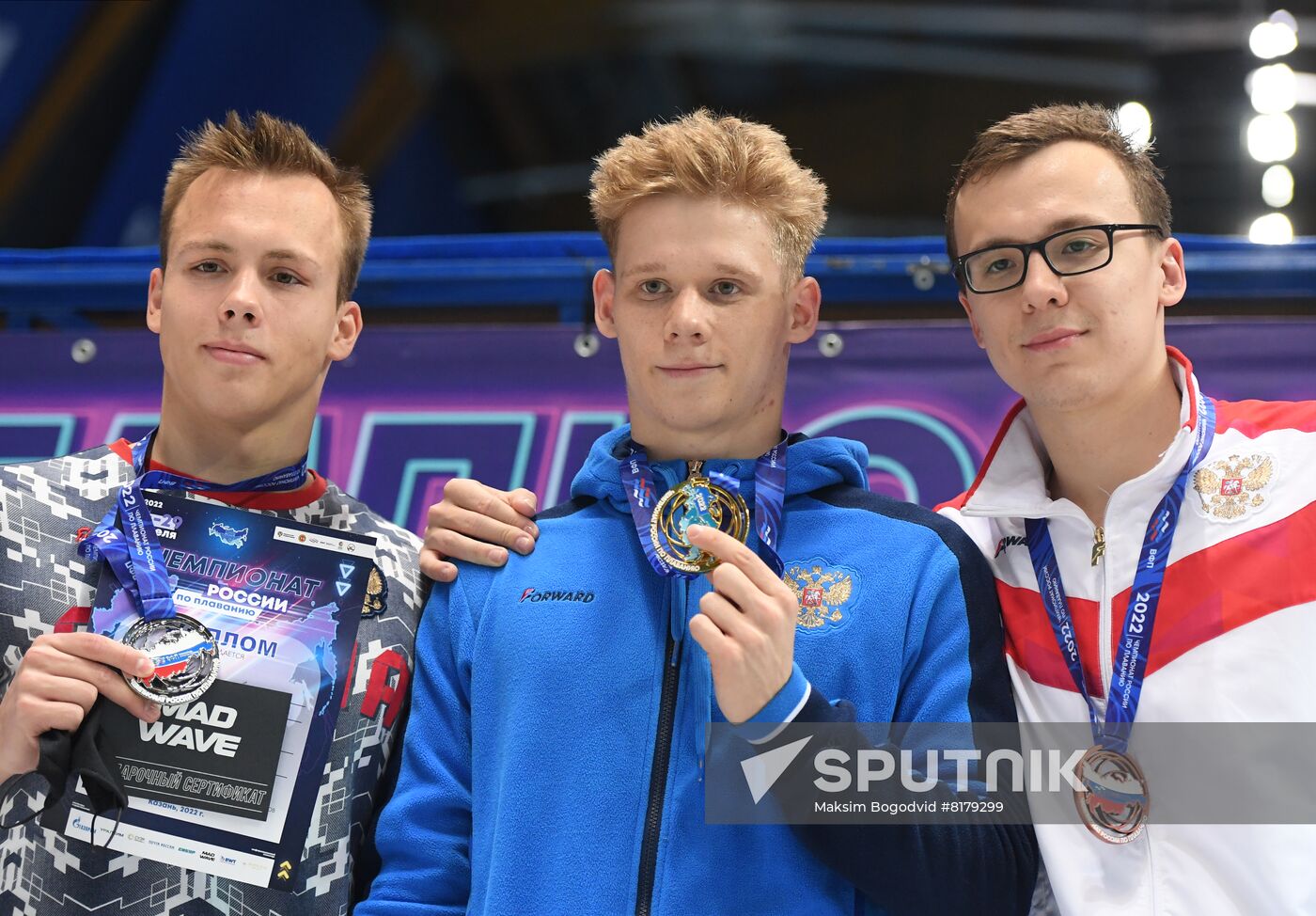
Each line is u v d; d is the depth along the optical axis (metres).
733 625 2.14
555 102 10.55
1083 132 2.53
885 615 2.39
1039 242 2.44
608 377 3.64
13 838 2.41
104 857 2.38
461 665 2.54
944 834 2.22
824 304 3.76
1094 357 2.42
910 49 10.06
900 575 2.43
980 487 2.63
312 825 2.46
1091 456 2.55
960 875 2.22
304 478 2.77
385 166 9.85
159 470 2.64
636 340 2.47
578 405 3.63
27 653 2.31
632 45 10.12
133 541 2.46
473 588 2.60
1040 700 2.48
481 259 3.74
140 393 3.75
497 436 3.64
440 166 10.45
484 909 2.26
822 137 10.90
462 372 3.69
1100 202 2.45
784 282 2.52
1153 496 2.48
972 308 2.59
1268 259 3.43
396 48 9.50
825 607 2.41
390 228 9.96
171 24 7.84
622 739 2.36
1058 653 2.49
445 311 4.02
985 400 3.51
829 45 10.18
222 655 2.40
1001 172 2.51
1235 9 8.12
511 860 2.28
